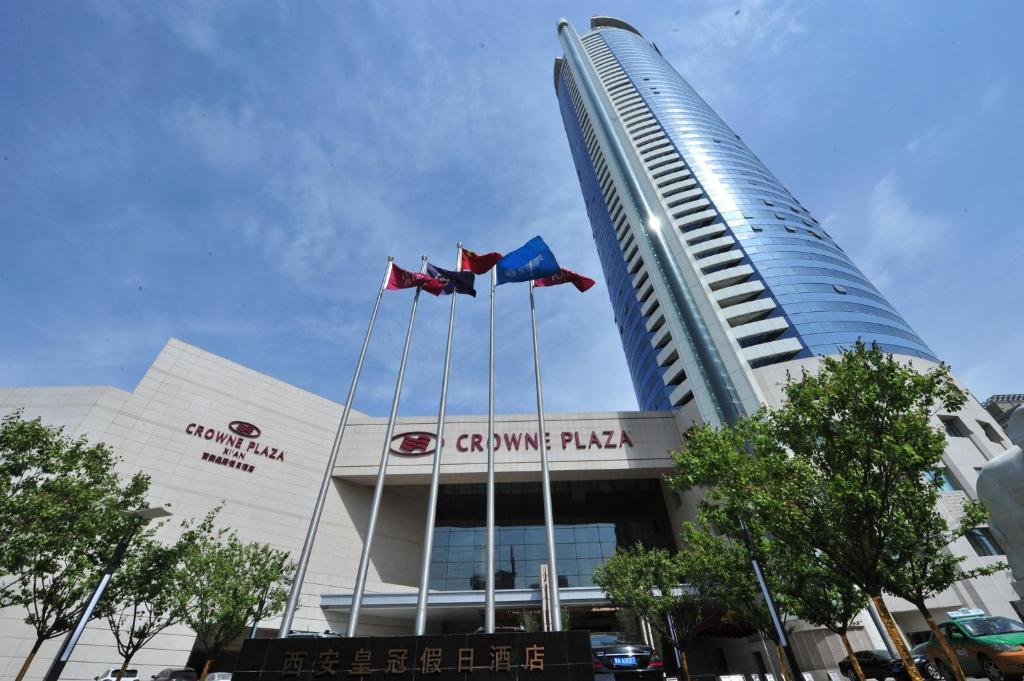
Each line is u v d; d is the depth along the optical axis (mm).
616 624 39875
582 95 98562
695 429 19172
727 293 52188
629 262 68312
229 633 21406
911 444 10742
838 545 11594
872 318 48562
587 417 48906
